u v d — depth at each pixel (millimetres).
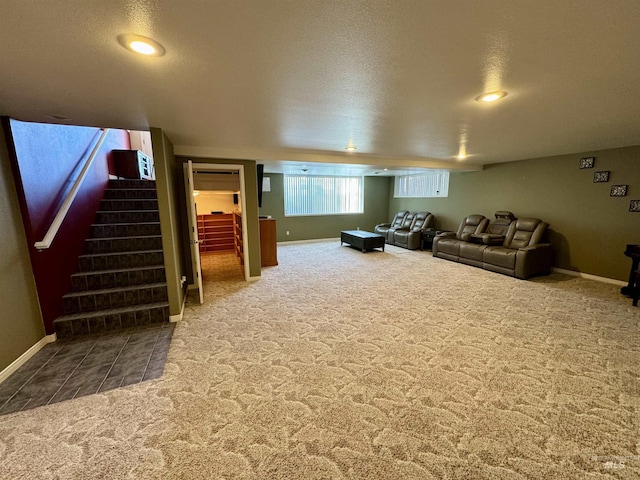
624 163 4211
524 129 3197
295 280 4742
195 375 2227
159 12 1146
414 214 8086
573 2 1109
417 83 1940
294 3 1107
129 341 2777
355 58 1587
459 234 6461
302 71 1744
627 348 2539
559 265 5098
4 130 2471
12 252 2418
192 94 2096
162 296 3379
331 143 4070
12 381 2180
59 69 1653
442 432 1665
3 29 1234
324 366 2324
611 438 1610
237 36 1345
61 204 3189
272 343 2703
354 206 9211
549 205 5195
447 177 7359
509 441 1600
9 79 1772
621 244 4312
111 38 1342
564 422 1729
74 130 3629
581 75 1806
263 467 1455
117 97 2135
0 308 2236
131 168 5348
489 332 2871
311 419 1771
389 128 3164
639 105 2375
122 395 2008
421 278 4793
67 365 2383
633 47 1461
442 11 1170
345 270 5336
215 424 1739
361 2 1107
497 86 1987
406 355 2469
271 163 5328
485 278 4770
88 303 3104
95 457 1523
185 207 4387
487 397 1948
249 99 2219
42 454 1547
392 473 1417
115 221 4109
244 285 4508
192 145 4137
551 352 2490
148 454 1538
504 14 1189
